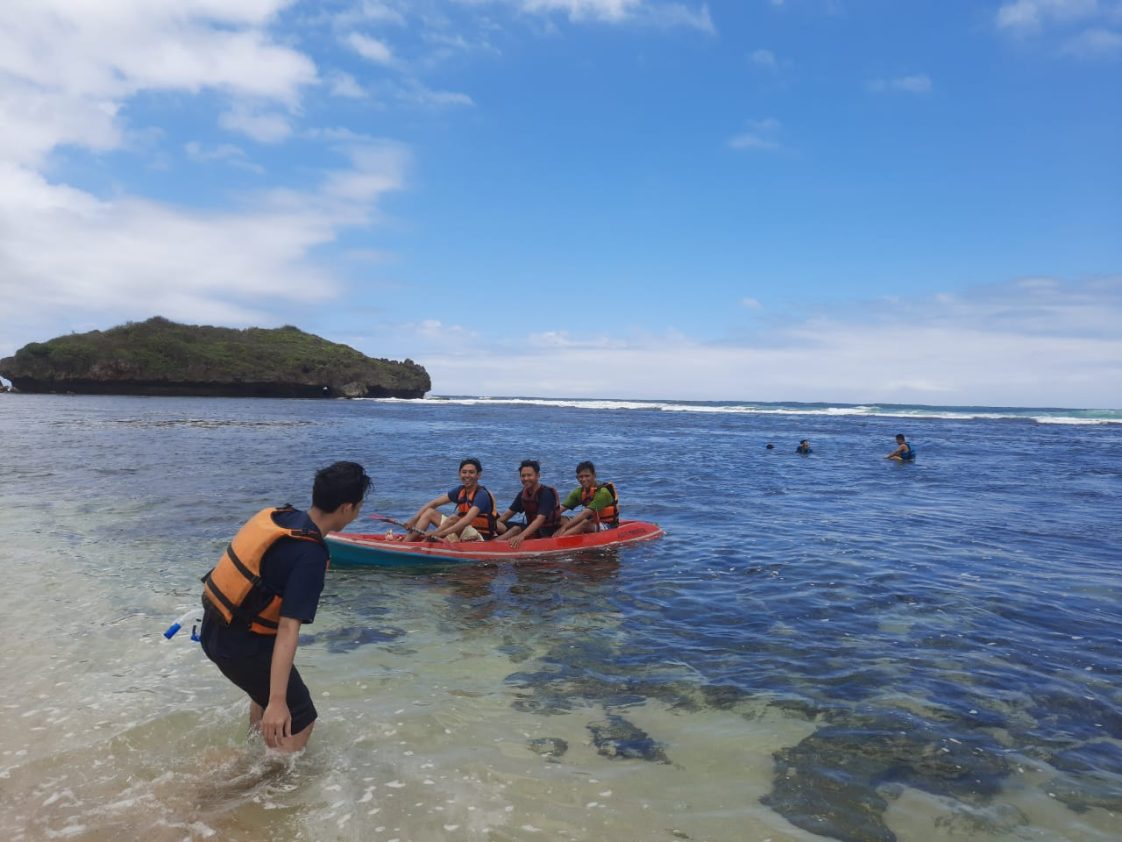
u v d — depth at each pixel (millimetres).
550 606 6441
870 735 3902
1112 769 3572
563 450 25234
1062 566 7973
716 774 3463
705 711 4203
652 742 3795
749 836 2947
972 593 6832
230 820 2988
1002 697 4438
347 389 103062
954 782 3420
